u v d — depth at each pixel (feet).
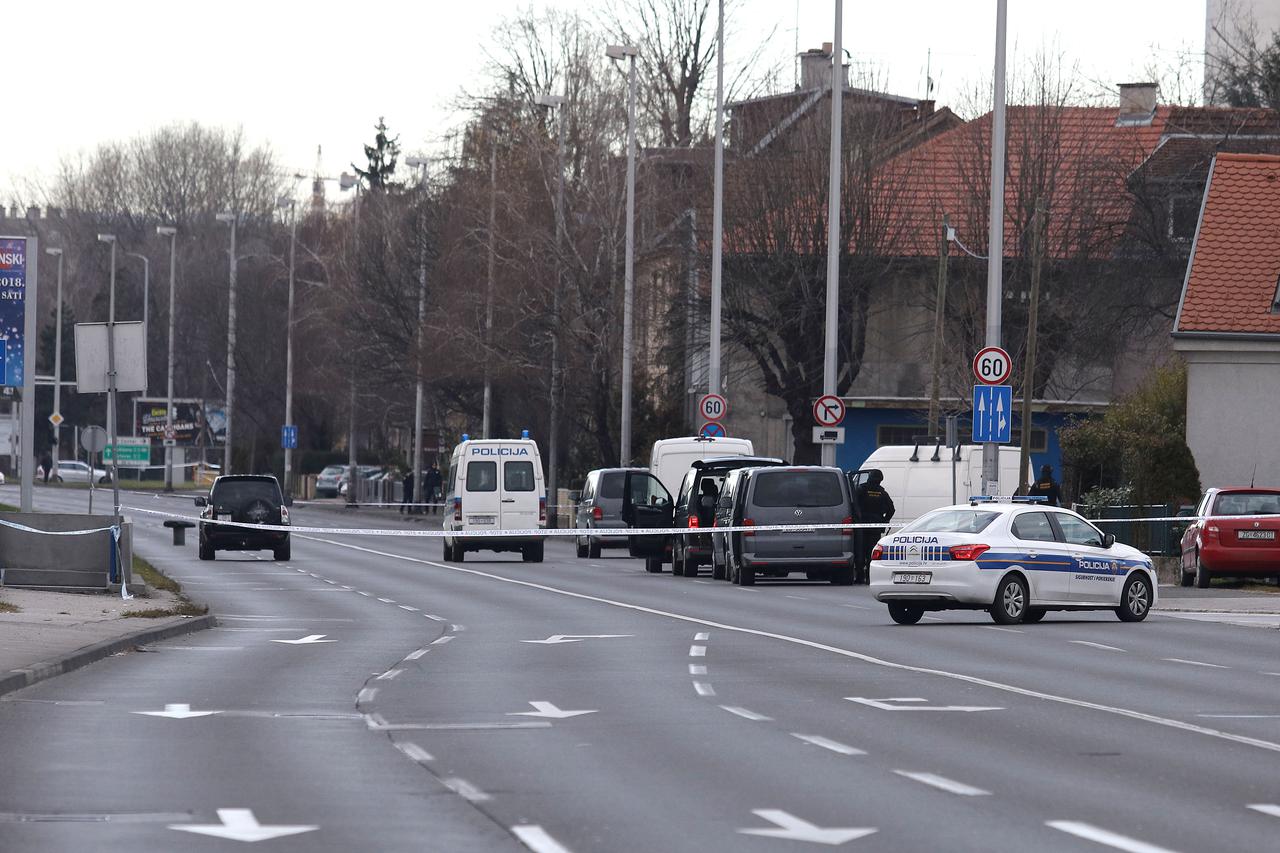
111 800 112.27
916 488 415.44
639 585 382.22
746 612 296.30
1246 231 460.14
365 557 521.24
